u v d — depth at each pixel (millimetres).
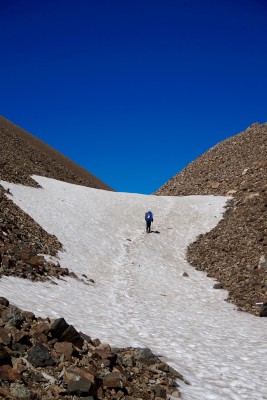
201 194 52469
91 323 11922
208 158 68875
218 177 57000
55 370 7016
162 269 27203
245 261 26891
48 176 56812
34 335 8180
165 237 34719
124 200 44906
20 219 25594
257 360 11531
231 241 31219
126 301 17641
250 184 46156
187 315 16984
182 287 23453
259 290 21625
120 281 22219
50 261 20844
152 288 21969
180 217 40156
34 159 79438
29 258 18516
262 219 33344
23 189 37625
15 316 8508
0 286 13047
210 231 35312
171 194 59094
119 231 34656
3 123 122625
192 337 13273
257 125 75375
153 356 9438
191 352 11383
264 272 24016
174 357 10539
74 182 83000
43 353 7211
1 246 18469
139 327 13203
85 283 19531
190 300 20531
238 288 22734
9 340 7270
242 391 8812
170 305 18625
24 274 16344
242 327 16016
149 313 16047
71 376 6664
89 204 40406
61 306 13102
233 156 64000
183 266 28828
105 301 16672
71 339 8430
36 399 5828
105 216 37719
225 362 10867
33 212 30984
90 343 9172
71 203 38750
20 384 6066
